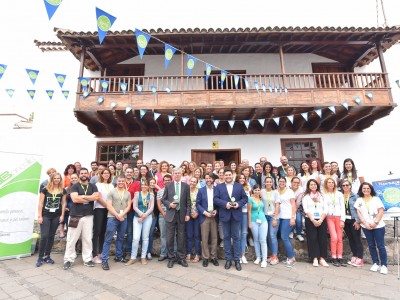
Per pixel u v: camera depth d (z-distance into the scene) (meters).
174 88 8.36
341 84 8.59
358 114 7.43
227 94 7.01
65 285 3.47
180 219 4.38
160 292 3.26
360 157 8.05
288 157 8.19
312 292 3.31
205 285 3.49
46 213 4.49
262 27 6.70
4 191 4.76
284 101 6.96
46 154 8.02
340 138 8.20
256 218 4.62
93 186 4.45
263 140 8.22
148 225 4.55
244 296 3.17
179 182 4.57
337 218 4.60
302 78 8.53
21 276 3.81
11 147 7.95
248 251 4.86
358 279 3.80
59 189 4.70
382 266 4.11
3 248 4.63
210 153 8.41
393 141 8.14
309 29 6.74
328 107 6.79
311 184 4.66
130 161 8.12
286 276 3.88
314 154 8.18
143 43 3.97
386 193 4.43
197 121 7.64
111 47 7.12
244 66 8.65
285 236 4.55
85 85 6.35
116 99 6.92
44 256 4.48
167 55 4.52
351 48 8.06
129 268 4.19
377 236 4.22
